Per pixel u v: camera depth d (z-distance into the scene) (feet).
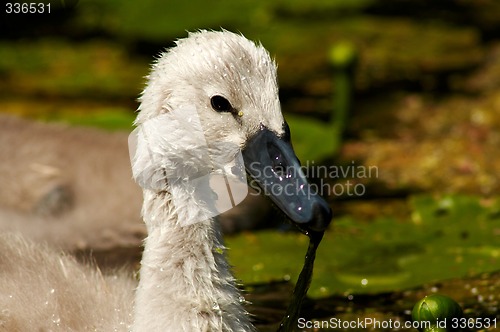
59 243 34.47
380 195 41.32
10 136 39.88
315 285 32.45
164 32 58.39
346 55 46.60
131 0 62.90
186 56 26.07
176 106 25.98
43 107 49.80
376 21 63.46
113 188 38.40
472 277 32.73
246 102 25.76
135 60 56.49
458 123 49.19
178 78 26.00
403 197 41.04
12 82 53.52
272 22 61.41
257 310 31.37
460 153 45.57
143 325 25.64
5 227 33.09
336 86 47.14
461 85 54.13
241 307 26.61
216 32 26.45
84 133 41.09
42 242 32.22
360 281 32.71
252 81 25.76
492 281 32.40
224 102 25.76
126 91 52.24
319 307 31.37
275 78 26.09
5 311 26.76
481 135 47.50
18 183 38.19
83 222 36.99
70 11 62.75
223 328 25.89
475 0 67.87
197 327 25.53
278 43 58.70
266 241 36.52
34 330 26.66
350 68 46.80
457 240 35.68
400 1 66.90
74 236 35.78
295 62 56.54
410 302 31.42
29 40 59.82
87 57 57.06
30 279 27.99
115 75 54.49
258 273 33.58
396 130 48.60
